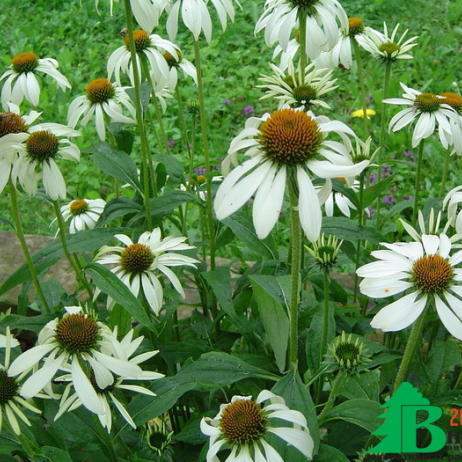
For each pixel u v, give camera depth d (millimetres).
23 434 620
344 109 1678
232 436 581
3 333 713
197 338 849
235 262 1077
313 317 720
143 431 695
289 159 569
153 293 723
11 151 704
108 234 752
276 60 1897
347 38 903
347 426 716
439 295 592
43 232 1378
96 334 606
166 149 927
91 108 871
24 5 2367
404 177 1405
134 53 734
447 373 792
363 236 765
